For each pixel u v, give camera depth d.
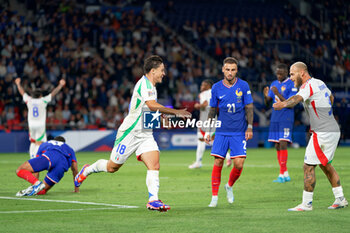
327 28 86.81
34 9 72.38
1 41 65.00
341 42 85.06
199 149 34.78
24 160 43.50
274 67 76.69
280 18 86.06
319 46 83.50
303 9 88.69
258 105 67.31
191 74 70.25
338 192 17.28
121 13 76.31
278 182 26.25
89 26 71.12
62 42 67.75
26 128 56.12
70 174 30.72
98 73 63.78
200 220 15.06
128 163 40.72
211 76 72.88
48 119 56.66
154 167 16.36
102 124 58.84
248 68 75.62
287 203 18.83
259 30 81.44
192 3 86.81
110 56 68.25
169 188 23.91
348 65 82.69
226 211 16.88
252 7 87.88
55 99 59.31
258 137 63.91
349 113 67.56
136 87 16.50
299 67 17.06
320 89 16.70
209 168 35.47
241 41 79.50
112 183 26.12
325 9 88.00
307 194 16.89
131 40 72.81
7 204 18.59
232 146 18.27
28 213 16.47
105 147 56.94
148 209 16.47
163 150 58.75
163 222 14.75
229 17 85.94
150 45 71.94
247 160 42.69
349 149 60.09
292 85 27.11
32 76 60.91
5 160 43.53
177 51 73.06
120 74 66.81
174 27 79.94
